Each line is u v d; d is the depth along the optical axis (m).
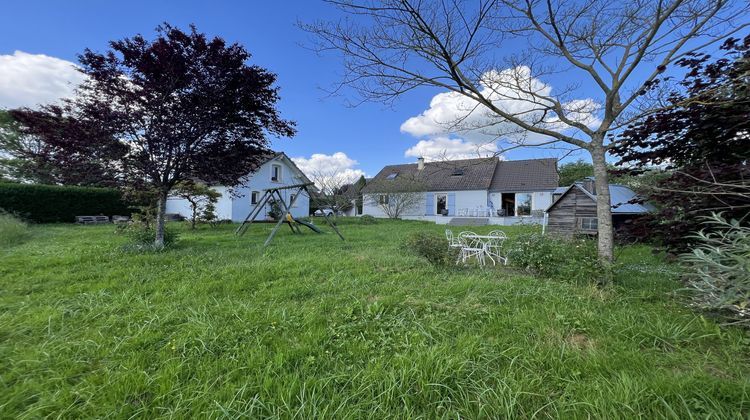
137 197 9.00
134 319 2.76
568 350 2.18
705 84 3.47
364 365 2.07
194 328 2.53
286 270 4.59
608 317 2.74
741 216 3.22
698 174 3.54
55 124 5.84
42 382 1.86
